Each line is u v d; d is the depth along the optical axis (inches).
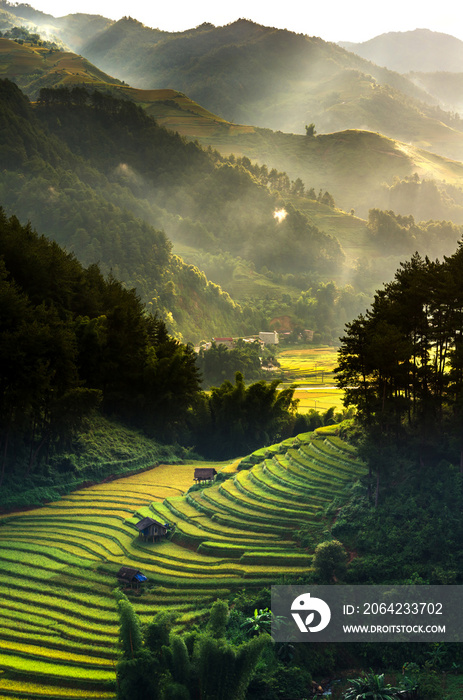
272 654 1875.0
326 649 1930.4
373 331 2591.0
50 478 3154.5
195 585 2144.4
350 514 2437.3
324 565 2102.6
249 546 2364.7
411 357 2620.6
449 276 2492.6
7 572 2268.7
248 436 4527.6
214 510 2731.3
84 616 1994.3
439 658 1883.6
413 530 2236.7
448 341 2573.8
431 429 2546.8
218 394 4616.1
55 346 2989.7
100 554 2413.9
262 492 2817.4
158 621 1674.5
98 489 3240.7
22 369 2827.3
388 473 2492.6
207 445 4522.6
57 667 1756.9
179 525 2613.2
